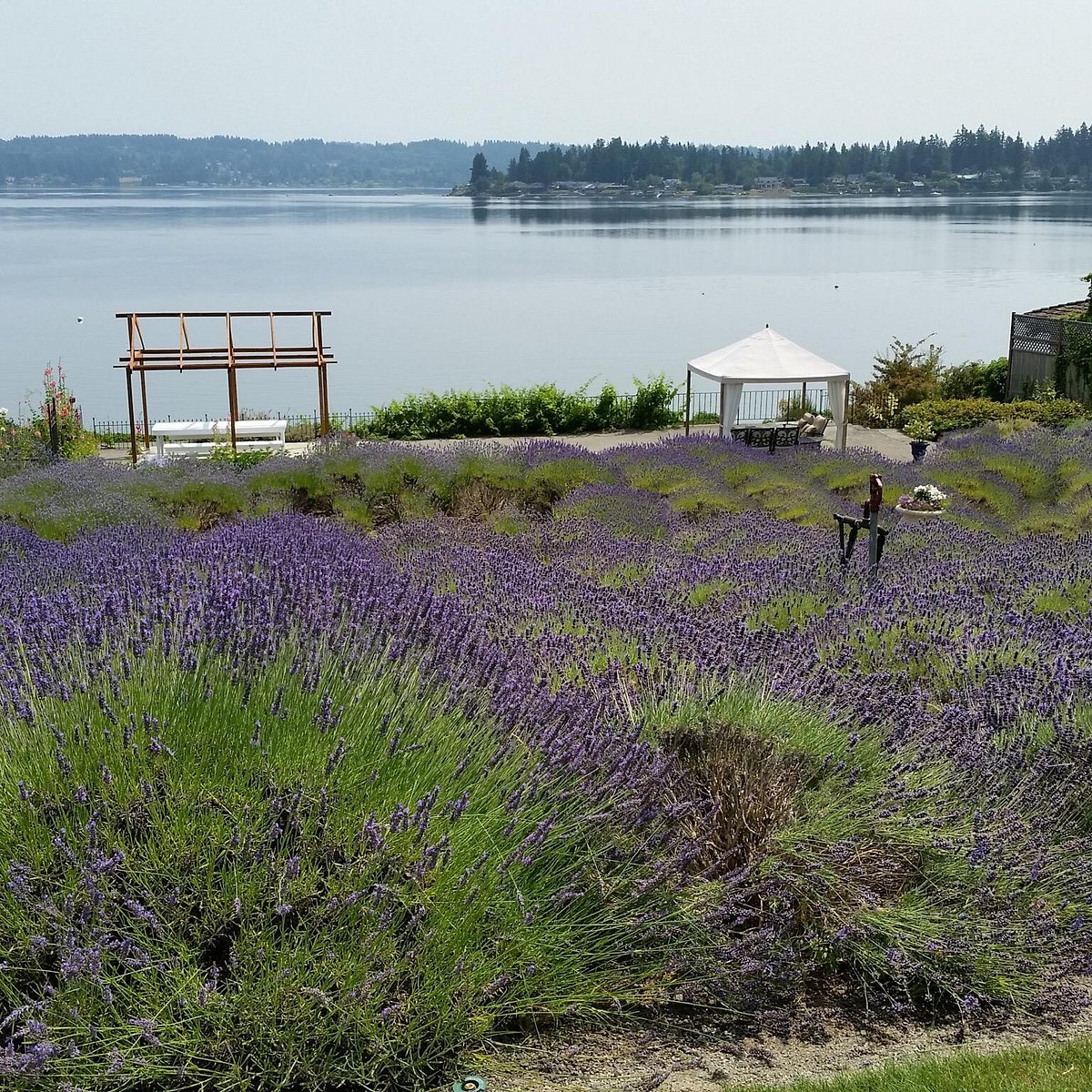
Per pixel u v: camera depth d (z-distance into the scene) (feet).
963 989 13.48
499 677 16.12
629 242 557.33
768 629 22.31
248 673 14.07
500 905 12.14
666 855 13.97
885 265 397.19
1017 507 50.83
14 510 40.01
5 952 10.89
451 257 463.42
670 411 91.09
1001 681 20.72
